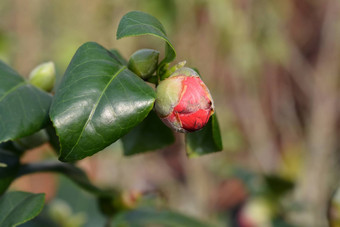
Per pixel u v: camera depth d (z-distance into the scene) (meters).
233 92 4.97
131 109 1.08
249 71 4.85
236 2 4.55
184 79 1.14
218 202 4.71
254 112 5.02
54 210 2.10
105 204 1.76
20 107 1.23
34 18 3.89
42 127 1.24
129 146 1.58
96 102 1.06
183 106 1.12
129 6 4.30
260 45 4.78
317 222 3.77
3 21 3.75
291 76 5.59
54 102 1.07
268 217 2.73
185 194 4.60
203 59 4.54
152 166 4.98
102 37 4.27
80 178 1.56
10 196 1.20
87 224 2.42
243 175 2.85
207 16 4.48
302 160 4.98
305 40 5.78
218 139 1.29
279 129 5.48
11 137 1.16
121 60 1.37
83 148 1.05
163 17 4.28
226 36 4.50
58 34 4.05
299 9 5.63
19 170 1.40
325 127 4.97
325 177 4.76
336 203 1.74
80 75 1.10
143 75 1.22
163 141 1.58
